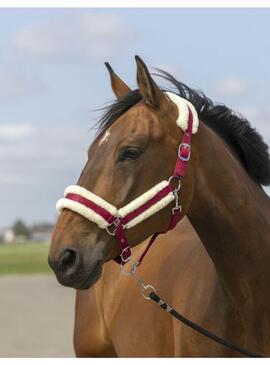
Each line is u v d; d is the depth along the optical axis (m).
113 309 6.00
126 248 4.33
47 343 11.41
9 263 42.53
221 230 4.54
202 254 5.12
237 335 4.60
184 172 4.38
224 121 4.83
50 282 25.09
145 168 4.31
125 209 4.26
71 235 4.20
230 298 4.58
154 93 4.38
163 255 5.61
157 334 5.34
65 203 4.26
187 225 5.74
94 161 4.34
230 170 4.59
